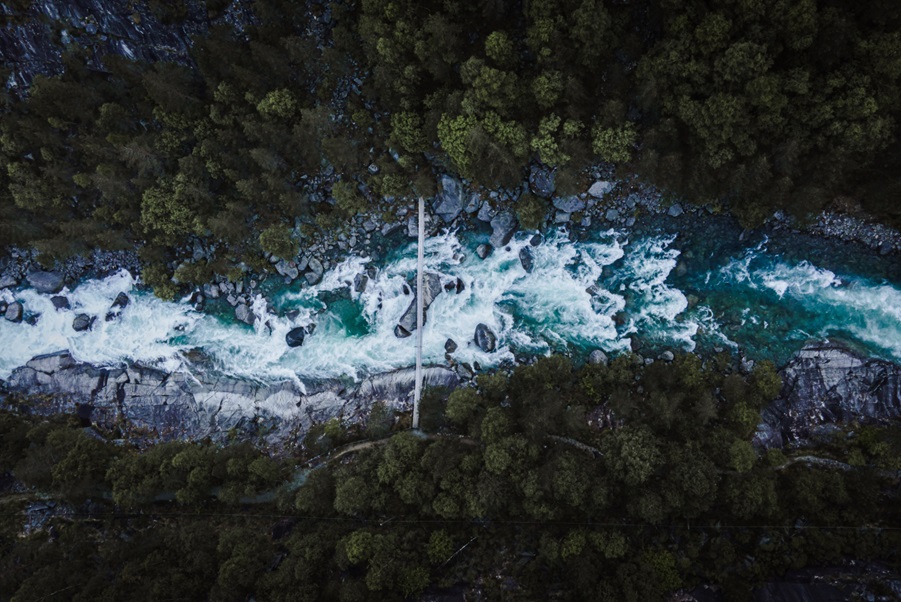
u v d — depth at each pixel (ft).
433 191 159.74
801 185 135.54
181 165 154.30
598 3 121.49
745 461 129.08
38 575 134.51
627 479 129.90
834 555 125.39
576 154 140.26
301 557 132.98
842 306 150.51
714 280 156.76
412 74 137.28
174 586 129.29
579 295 161.68
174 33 156.87
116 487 145.48
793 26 110.93
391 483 140.67
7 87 158.81
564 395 151.33
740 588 124.26
